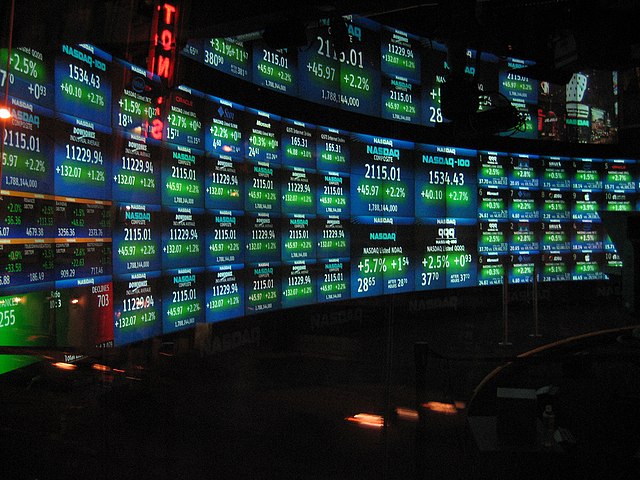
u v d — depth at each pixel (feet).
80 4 17.16
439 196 46.42
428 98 45.60
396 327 43.01
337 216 39.37
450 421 20.90
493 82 48.98
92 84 22.71
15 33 16.93
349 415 21.44
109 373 20.07
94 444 15.66
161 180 26.91
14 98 18.66
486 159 49.32
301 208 36.76
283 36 24.17
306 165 37.06
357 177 40.83
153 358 22.97
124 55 24.26
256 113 33.32
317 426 19.97
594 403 22.48
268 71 34.24
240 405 22.40
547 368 29.14
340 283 39.52
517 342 37.78
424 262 45.47
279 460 16.69
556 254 53.16
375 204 42.09
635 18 31.55
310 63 37.32
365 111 41.29
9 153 18.53
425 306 46.11
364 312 41.88
